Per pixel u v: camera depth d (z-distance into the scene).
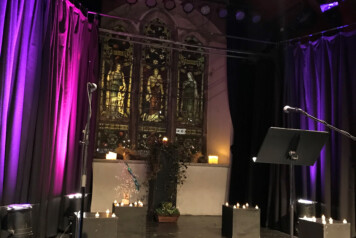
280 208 6.01
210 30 7.82
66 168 5.18
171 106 7.45
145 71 7.46
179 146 6.81
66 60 5.11
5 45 3.73
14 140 3.94
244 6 7.57
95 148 6.86
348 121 5.30
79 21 5.53
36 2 4.38
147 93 7.41
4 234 3.62
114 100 7.16
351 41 5.39
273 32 7.20
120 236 4.33
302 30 6.59
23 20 4.14
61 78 4.98
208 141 7.57
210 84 7.72
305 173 5.73
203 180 7.08
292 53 6.31
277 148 3.32
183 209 6.91
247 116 7.28
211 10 7.85
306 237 4.04
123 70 7.30
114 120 7.10
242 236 4.76
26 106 4.20
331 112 5.59
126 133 7.14
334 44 5.64
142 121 7.30
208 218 6.64
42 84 4.48
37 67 4.39
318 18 6.23
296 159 3.33
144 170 6.68
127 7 7.39
